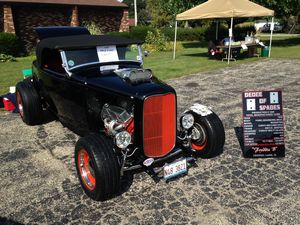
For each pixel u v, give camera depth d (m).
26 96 6.27
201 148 4.81
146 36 23.98
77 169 4.09
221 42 16.80
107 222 3.52
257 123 4.93
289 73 11.91
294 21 43.66
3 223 3.54
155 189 4.15
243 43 16.27
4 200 3.99
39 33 6.24
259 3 20.97
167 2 26.05
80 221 3.55
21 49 20.50
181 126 4.70
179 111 7.37
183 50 22.59
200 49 23.06
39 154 5.27
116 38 5.47
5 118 7.23
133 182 4.34
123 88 4.11
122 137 3.74
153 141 4.09
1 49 18.53
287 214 3.59
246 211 3.65
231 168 4.66
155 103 3.96
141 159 4.11
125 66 5.23
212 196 3.96
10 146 5.62
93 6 22.95
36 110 6.39
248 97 4.91
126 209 3.75
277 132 4.92
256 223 3.45
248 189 4.10
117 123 4.05
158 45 22.50
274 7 21.36
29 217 3.64
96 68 4.97
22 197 4.05
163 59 17.06
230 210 3.68
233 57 16.08
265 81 10.60
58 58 5.32
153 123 4.01
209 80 11.04
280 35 38.16
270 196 3.93
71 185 4.32
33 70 6.46
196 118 4.77
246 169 4.62
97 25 24.11
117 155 3.92
